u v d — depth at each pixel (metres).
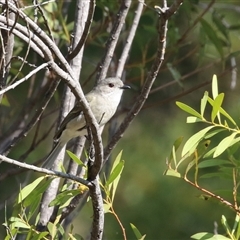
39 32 7.22
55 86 9.09
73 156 7.63
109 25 12.77
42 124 17.02
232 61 12.84
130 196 16.45
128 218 16.08
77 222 15.95
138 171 16.91
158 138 17.59
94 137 7.22
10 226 7.70
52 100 17.16
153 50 15.02
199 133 7.52
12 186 15.79
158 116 17.83
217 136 14.72
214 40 12.33
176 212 16.00
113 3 12.38
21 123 11.78
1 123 12.72
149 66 14.91
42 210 9.10
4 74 8.14
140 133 17.67
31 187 7.61
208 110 17.31
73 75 7.26
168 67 11.94
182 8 12.67
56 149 10.06
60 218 8.33
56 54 7.25
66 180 9.30
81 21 9.92
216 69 17.14
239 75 16.11
